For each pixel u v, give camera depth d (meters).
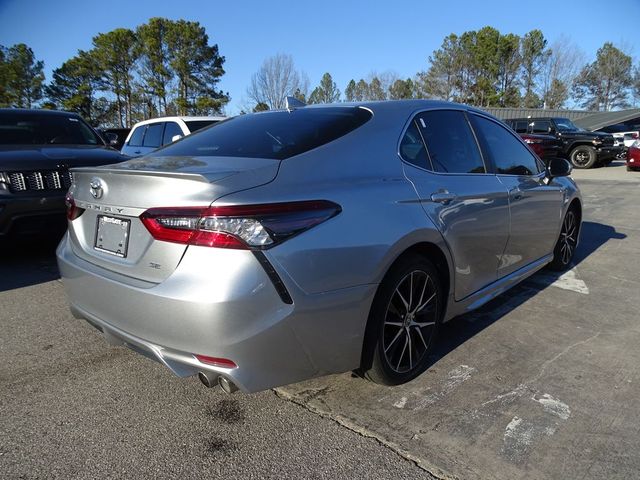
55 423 2.43
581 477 2.04
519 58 62.97
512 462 2.13
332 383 2.80
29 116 6.38
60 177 4.97
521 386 2.75
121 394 2.70
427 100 3.27
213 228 1.96
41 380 2.85
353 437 2.31
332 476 2.06
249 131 2.87
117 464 2.14
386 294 2.46
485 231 3.22
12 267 5.13
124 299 2.20
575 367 2.97
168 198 2.09
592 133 16.95
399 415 2.48
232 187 2.04
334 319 2.21
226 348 1.97
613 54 73.06
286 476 2.06
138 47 48.91
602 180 13.06
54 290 4.41
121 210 2.28
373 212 2.37
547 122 17.72
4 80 50.16
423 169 2.86
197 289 1.96
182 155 2.71
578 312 3.86
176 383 2.82
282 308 2.03
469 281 3.15
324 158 2.43
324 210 2.19
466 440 2.28
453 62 60.88
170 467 2.12
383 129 2.78
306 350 2.16
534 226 3.96
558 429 2.36
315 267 2.11
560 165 4.18
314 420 2.45
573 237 5.07
